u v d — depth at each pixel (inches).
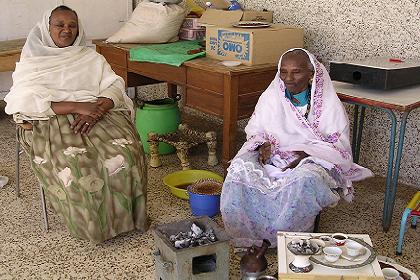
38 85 103.7
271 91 101.2
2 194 123.0
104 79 111.7
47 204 117.9
